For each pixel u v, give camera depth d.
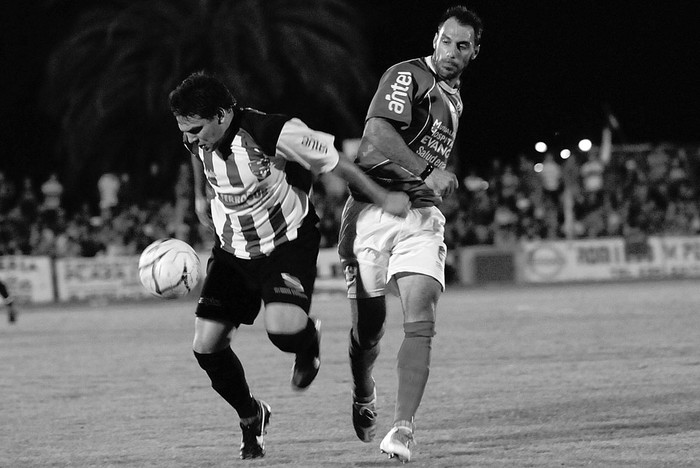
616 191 79.31
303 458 16.05
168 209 72.81
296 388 16.77
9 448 17.48
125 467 15.73
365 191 15.36
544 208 77.00
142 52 88.75
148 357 31.45
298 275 15.66
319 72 89.81
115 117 88.31
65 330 43.53
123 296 70.00
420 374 15.48
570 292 58.19
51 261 69.38
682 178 81.94
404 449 15.06
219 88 14.88
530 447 16.33
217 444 17.36
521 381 23.58
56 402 22.70
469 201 76.12
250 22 86.19
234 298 15.91
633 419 18.50
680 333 33.00
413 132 16.36
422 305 15.77
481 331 35.91
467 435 17.48
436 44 16.44
